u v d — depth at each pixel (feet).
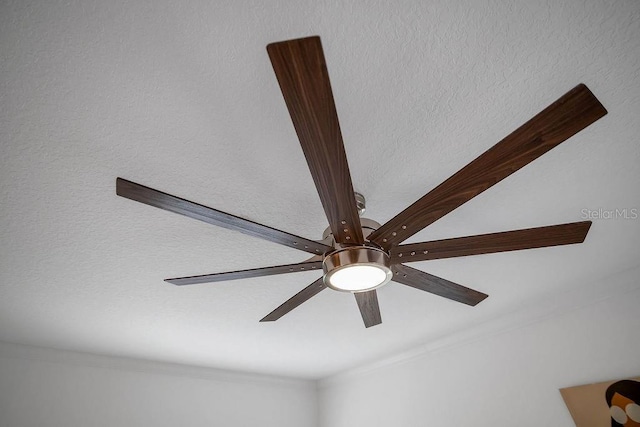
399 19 2.72
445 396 9.34
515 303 7.93
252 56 2.86
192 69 2.92
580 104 2.25
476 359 9.00
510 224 5.15
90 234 4.72
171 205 2.91
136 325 7.62
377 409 10.89
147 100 3.13
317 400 13.05
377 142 3.71
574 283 7.24
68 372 8.88
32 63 2.82
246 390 11.60
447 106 3.39
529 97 3.37
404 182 4.25
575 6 2.74
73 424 8.48
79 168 3.72
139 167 3.76
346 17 2.68
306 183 4.12
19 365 8.34
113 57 2.82
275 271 3.94
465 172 2.73
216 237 4.91
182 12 2.57
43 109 3.14
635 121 3.72
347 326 8.33
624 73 3.24
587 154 4.09
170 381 10.30
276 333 8.47
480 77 3.16
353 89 3.18
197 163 3.76
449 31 2.82
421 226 3.30
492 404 8.39
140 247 5.04
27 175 3.75
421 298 7.30
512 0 2.67
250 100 3.18
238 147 3.62
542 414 7.55
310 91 2.00
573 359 7.43
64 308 6.68
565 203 4.85
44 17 2.56
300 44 1.74
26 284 5.78
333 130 2.27
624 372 6.73
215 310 7.10
